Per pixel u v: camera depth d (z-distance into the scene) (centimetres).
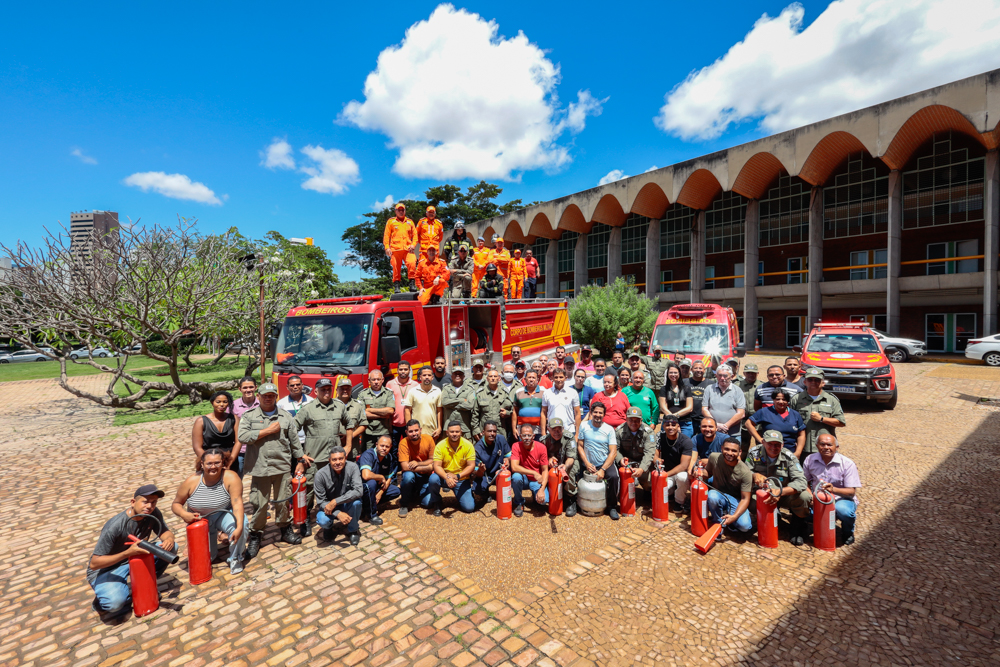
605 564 483
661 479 580
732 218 3067
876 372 1127
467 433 700
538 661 343
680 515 610
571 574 464
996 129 1889
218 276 1477
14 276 1246
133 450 954
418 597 429
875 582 437
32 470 833
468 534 559
